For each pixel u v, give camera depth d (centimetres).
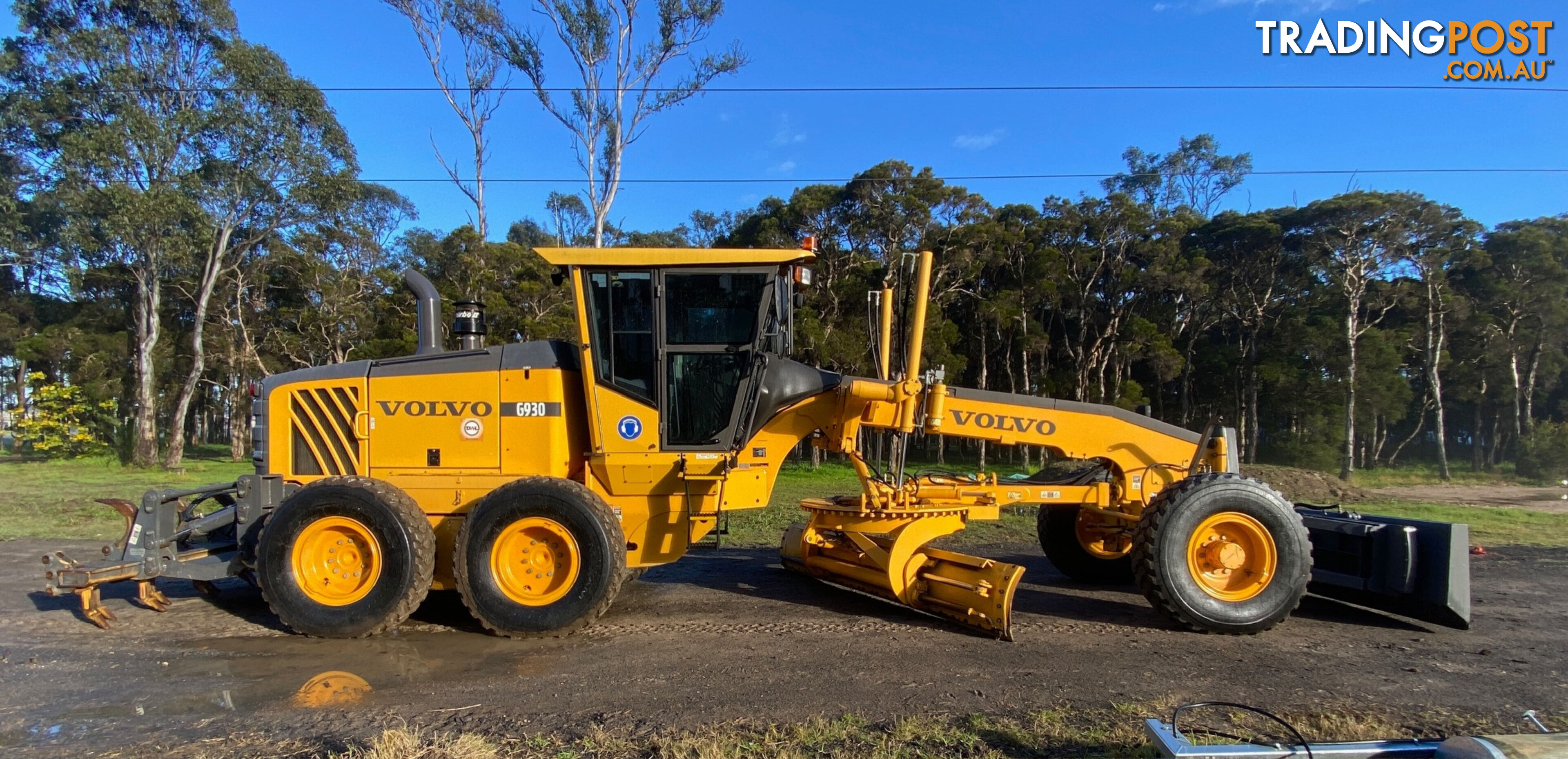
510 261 2672
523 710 400
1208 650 520
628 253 575
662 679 452
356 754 335
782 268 606
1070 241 3123
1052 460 2228
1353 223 2767
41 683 444
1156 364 2983
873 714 394
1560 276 3025
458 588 548
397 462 601
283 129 2527
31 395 2841
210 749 350
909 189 2850
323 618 533
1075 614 619
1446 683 454
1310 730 371
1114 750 344
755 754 339
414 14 2706
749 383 582
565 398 600
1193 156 4328
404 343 2617
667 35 2534
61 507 1246
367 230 3131
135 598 653
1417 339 3148
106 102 2467
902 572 598
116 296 3256
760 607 633
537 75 2555
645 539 589
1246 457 3256
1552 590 732
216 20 2572
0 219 2481
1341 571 634
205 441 4441
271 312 3291
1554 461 2609
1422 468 3297
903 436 623
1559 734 312
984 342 2969
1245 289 3186
